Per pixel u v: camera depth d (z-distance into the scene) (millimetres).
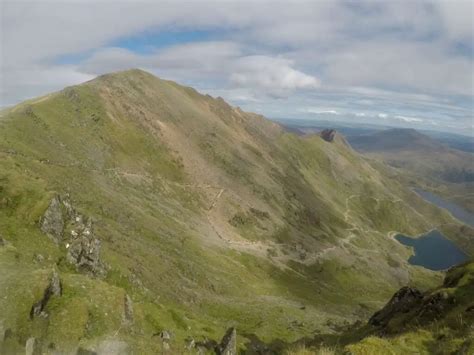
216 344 45281
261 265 168000
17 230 43562
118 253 72250
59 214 48625
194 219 174500
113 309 29672
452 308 32906
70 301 27469
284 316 101812
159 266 85625
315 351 20734
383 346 20516
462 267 44188
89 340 25938
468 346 19266
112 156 171000
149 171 187375
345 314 152500
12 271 28359
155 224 126062
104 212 99250
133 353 27422
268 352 57562
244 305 101625
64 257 45219
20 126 127750
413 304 46312
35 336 23969
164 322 43500
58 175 101750
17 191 48500
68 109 178750
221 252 154625
